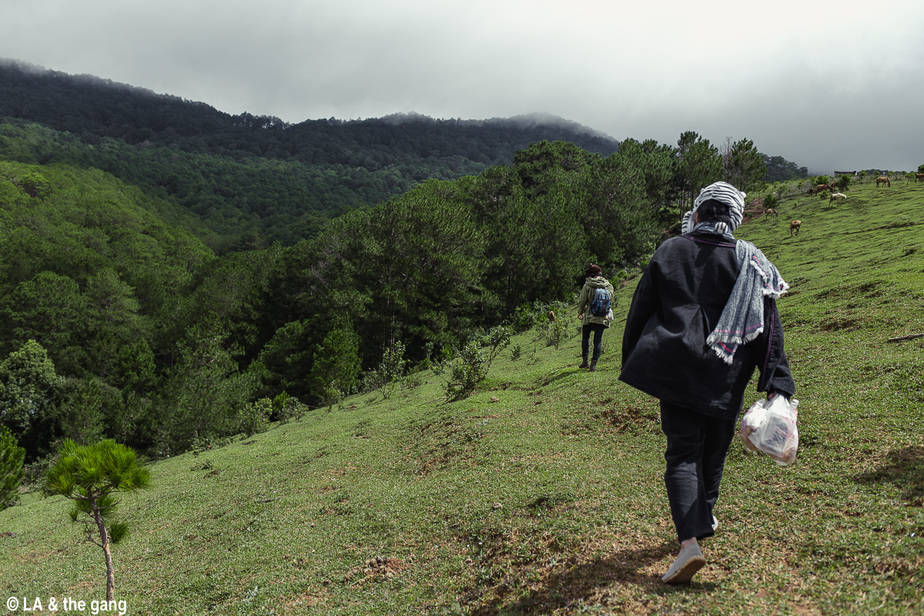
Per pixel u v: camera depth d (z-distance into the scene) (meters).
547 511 4.14
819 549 2.65
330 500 6.59
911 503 2.91
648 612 2.35
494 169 68.25
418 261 44.81
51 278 60.47
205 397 35.94
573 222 51.53
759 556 2.74
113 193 154.50
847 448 3.92
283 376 47.06
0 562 8.51
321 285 55.69
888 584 2.21
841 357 6.79
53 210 105.81
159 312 75.12
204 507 8.46
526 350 19.88
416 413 11.65
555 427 6.92
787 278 20.09
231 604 4.25
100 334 57.34
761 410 2.46
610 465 5.02
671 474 2.50
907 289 10.21
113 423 42.91
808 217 44.09
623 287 39.84
